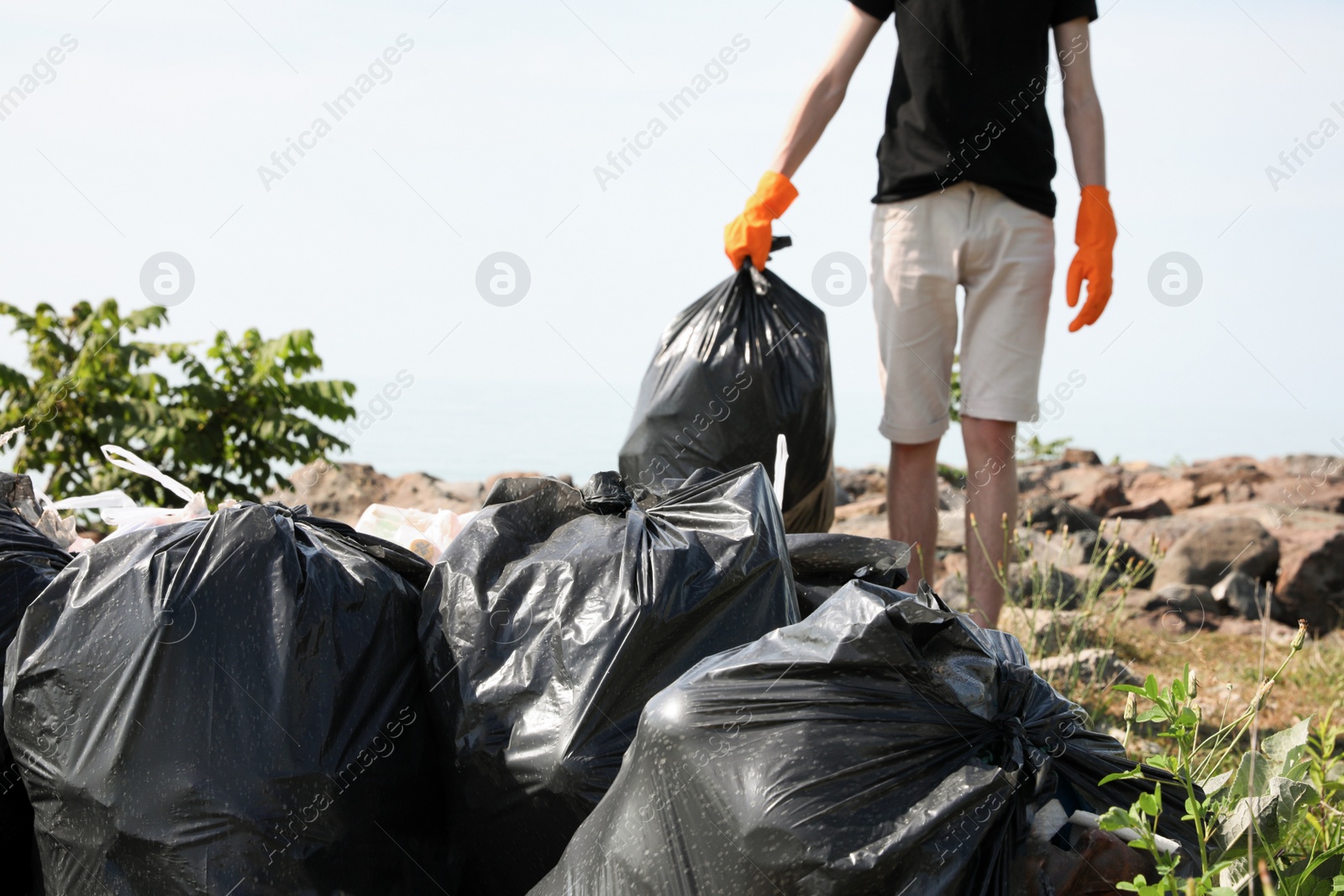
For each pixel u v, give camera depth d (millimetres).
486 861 1606
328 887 1482
